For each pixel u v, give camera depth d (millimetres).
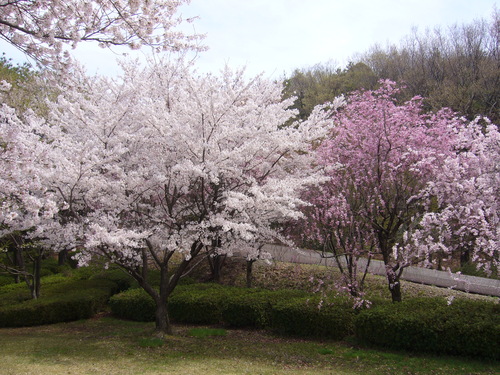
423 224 6609
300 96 28781
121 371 5383
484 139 7008
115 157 6539
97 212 6578
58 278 11953
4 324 8539
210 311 8578
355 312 7324
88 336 7496
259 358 6203
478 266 6516
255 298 8406
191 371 5441
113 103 7590
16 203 5531
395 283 7516
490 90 17766
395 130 8281
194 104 6902
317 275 10891
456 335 6035
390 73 25484
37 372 5242
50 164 5906
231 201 6117
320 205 8945
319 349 6676
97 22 5207
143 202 8234
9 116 6176
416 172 7934
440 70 21625
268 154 7625
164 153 7199
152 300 8914
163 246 6832
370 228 8211
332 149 8930
